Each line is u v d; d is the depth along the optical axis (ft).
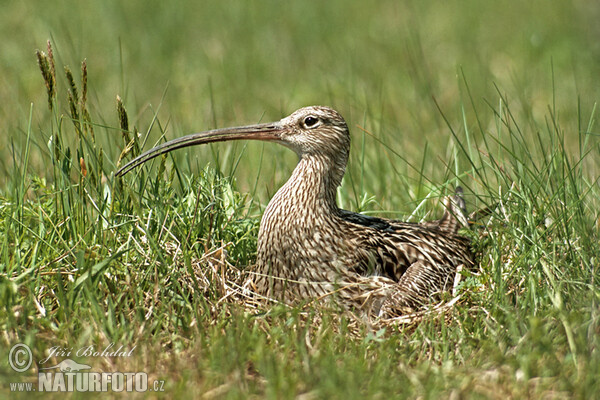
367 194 44.37
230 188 39.55
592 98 59.77
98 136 48.93
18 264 32.35
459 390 27.40
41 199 37.50
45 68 35.37
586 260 34.83
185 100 64.59
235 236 38.37
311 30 86.12
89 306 30.96
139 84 67.36
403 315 34.73
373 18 91.61
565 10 90.17
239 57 76.54
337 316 33.86
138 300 32.32
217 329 30.73
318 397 26.61
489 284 35.22
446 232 40.47
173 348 30.40
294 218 36.06
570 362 29.14
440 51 79.82
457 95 66.85
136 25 81.10
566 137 57.72
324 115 36.81
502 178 42.19
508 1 97.50
